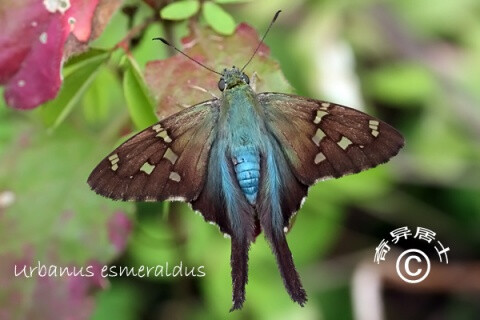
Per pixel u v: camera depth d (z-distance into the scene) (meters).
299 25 0.26
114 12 0.19
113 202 0.21
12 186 0.21
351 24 0.27
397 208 0.26
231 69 0.20
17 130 0.21
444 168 0.26
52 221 0.21
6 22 0.19
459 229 0.26
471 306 0.27
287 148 0.20
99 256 0.21
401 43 0.27
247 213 0.20
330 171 0.20
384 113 0.27
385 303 0.27
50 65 0.19
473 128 0.26
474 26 0.27
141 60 0.21
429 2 0.27
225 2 0.20
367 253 0.26
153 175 0.20
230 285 0.24
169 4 0.20
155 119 0.20
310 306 0.25
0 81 0.19
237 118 0.20
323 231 0.25
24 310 0.21
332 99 0.26
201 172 0.20
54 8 0.19
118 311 0.25
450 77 0.27
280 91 0.20
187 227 0.23
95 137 0.21
